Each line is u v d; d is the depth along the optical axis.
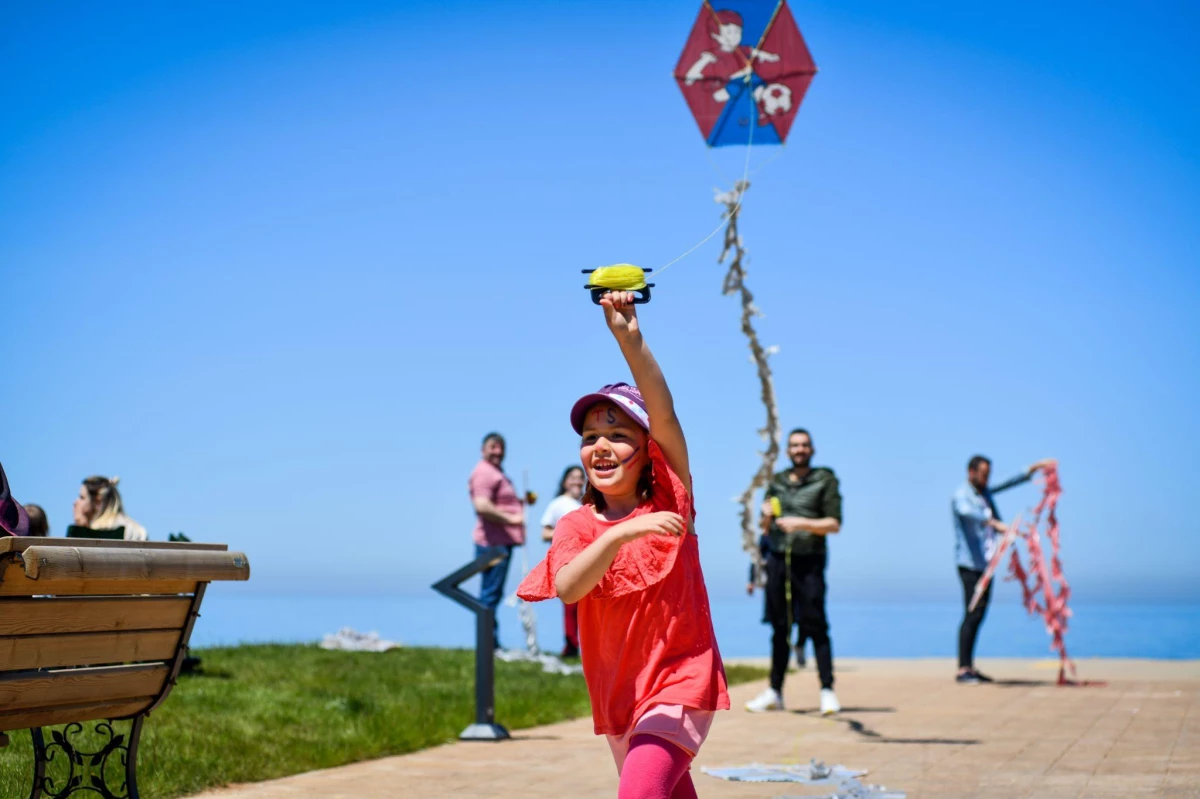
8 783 5.21
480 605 7.85
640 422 3.42
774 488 9.49
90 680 3.56
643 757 3.10
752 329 7.30
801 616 9.21
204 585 3.94
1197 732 7.70
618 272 3.29
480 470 12.70
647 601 3.27
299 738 6.89
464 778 6.15
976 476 11.81
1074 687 10.99
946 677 12.41
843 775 6.14
